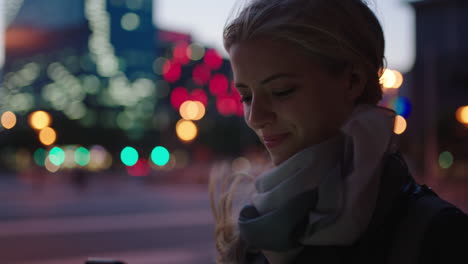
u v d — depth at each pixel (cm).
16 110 10688
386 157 84
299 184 83
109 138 6975
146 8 12112
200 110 2077
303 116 84
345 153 83
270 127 87
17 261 770
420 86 2428
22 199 1973
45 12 12506
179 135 2445
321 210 80
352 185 78
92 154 4684
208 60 1695
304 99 83
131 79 11550
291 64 82
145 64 11838
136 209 1574
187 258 789
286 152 89
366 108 83
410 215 78
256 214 91
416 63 2689
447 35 2972
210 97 4741
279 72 83
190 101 2072
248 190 116
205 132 4603
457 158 2683
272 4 84
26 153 7000
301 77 83
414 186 85
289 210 81
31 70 12081
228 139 4678
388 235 79
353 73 86
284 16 82
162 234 1038
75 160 4725
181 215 1393
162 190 2558
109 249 870
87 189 2694
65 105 9262
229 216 113
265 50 83
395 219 80
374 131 80
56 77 11075
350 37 83
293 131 86
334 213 78
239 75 87
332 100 84
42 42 12369
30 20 12838
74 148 5847
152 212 1481
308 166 83
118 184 3175
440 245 72
